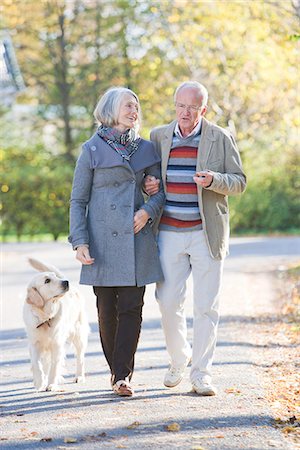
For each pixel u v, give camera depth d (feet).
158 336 41.09
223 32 80.43
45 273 29.40
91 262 27.12
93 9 160.04
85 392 28.55
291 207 151.84
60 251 103.71
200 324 27.81
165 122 134.51
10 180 140.05
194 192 27.61
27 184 140.15
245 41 77.41
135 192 27.86
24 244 123.75
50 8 160.45
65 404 26.53
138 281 27.30
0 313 50.57
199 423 23.65
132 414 24.76
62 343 29.66
